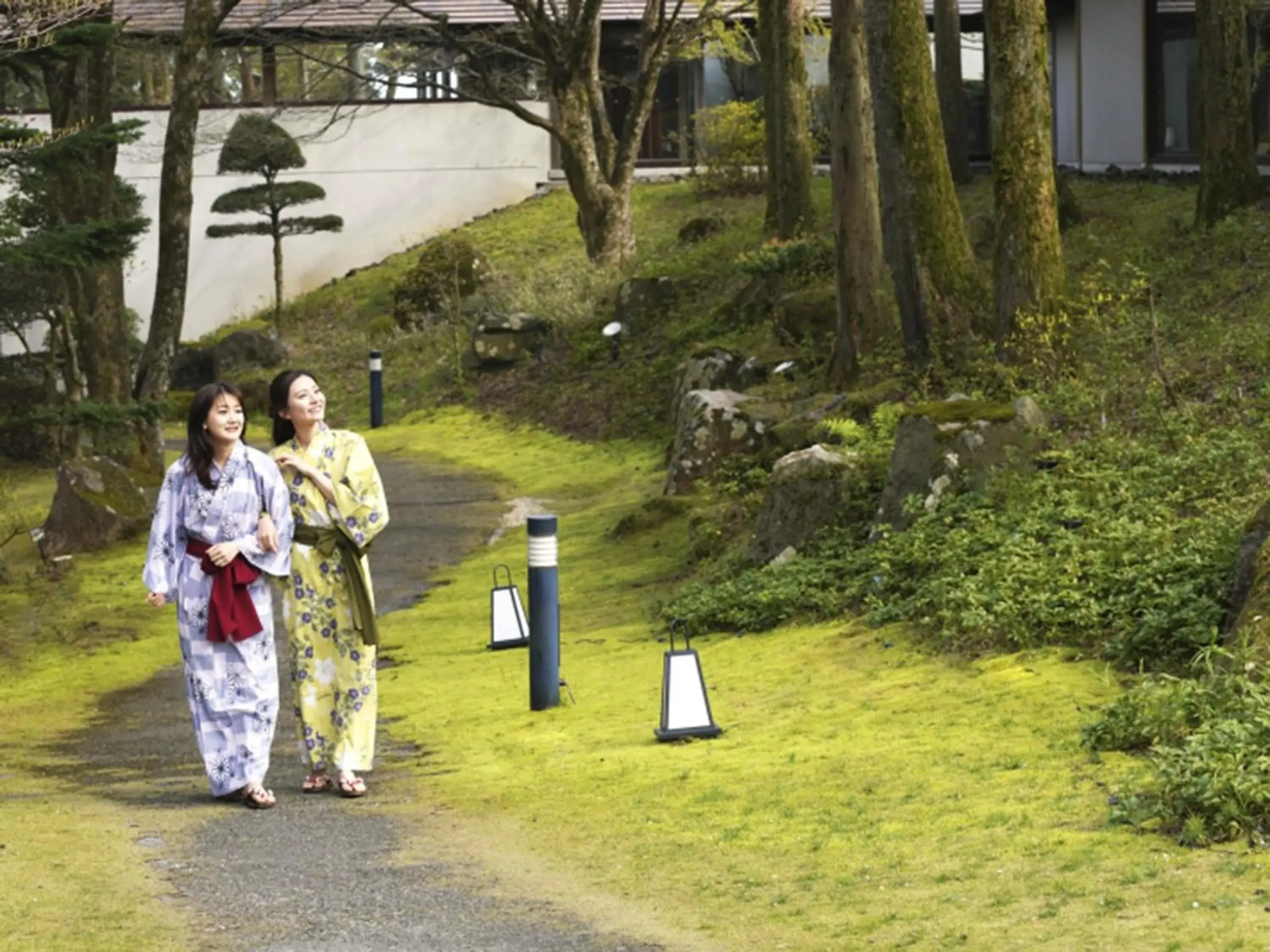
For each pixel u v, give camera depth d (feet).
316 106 137.59
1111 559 34.24
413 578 59.16
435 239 139.13
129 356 100.68
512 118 143.13
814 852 20.17
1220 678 24.88
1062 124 126.82
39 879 20.22
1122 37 114.83
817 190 125.08
